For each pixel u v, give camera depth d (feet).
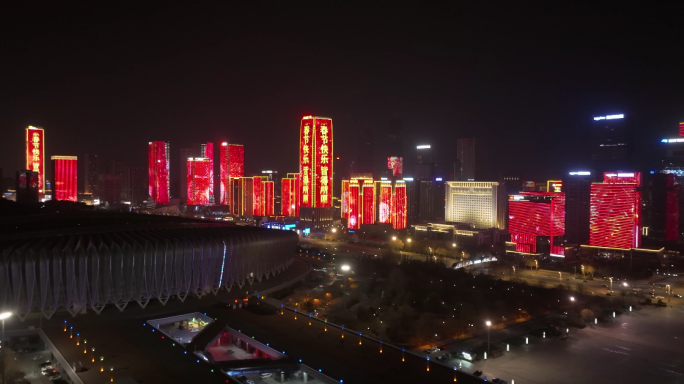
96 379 460.96
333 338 595.47
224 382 460.55
